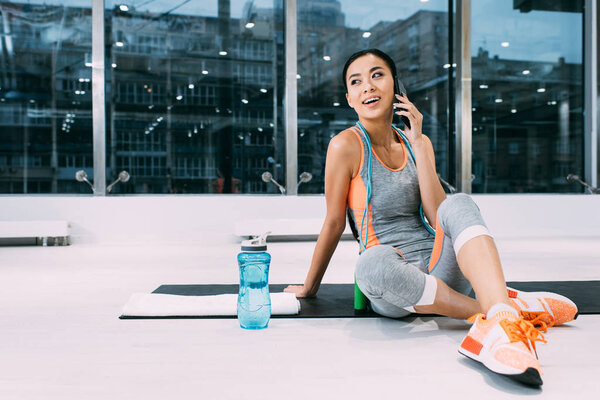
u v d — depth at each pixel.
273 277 2.69
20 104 5.16
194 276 2.75
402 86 1.73
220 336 1.47
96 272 2.93
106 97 5.31
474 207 1.35
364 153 1.70
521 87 5.83
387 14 5.73
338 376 1.12
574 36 5.86
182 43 5.42
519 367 1.02
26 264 3.32
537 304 1.53
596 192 5.67
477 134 5.79
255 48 5.52
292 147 5.46
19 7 5.12
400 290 1.41
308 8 5.57
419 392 1.02
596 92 5.76
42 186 5.24
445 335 1.47
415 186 1.70
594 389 1.04
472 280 1.25
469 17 5.63
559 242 4.76
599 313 1.75
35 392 1.03
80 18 5.22
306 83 5.59
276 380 1.09
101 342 1.41
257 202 5.07
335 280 2.56
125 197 4.87
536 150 5.87
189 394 1.01
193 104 5.46
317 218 5.07
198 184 5.50
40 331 1.54
